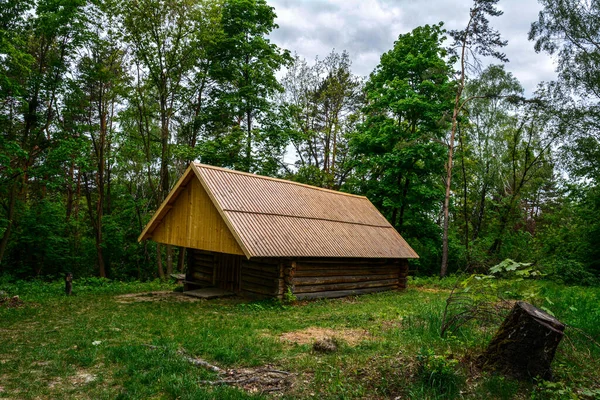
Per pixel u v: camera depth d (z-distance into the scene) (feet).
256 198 54.34
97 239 93.45
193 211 54.70
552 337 20.35
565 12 89.20
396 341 27.91
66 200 119.34
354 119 114.93
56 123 78.02
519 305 21.70
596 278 77.36
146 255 106.11
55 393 19.83
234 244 48.26
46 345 27.89
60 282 71.82
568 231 98.22
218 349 26.18
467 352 23.41
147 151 89.30
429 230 97.76
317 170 108.78
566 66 91.71
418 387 19.56
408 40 94.17
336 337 29.86
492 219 115.75
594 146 87.97
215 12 84.17
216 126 99.91
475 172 113.39
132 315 39.42
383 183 94.02
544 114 94.68
